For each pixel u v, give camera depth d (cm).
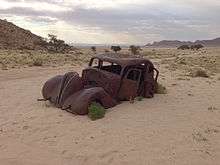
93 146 845
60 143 862
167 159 780
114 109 1168
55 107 1184
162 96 1443
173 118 1102
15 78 2127
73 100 1124
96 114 1050
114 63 1288
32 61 3534
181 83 1923
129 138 901
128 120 1053
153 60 5075
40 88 1647
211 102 1380
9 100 1334
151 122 1045
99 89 1124
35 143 862
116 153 807
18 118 1063
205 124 1052
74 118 1055
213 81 2106
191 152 823
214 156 804
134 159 776
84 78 1259
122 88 1250
